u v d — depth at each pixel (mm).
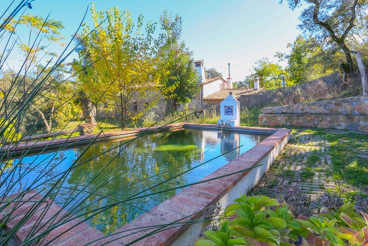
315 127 9078
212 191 2268
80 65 6258
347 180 3354
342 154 4754
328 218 1212
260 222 1026
